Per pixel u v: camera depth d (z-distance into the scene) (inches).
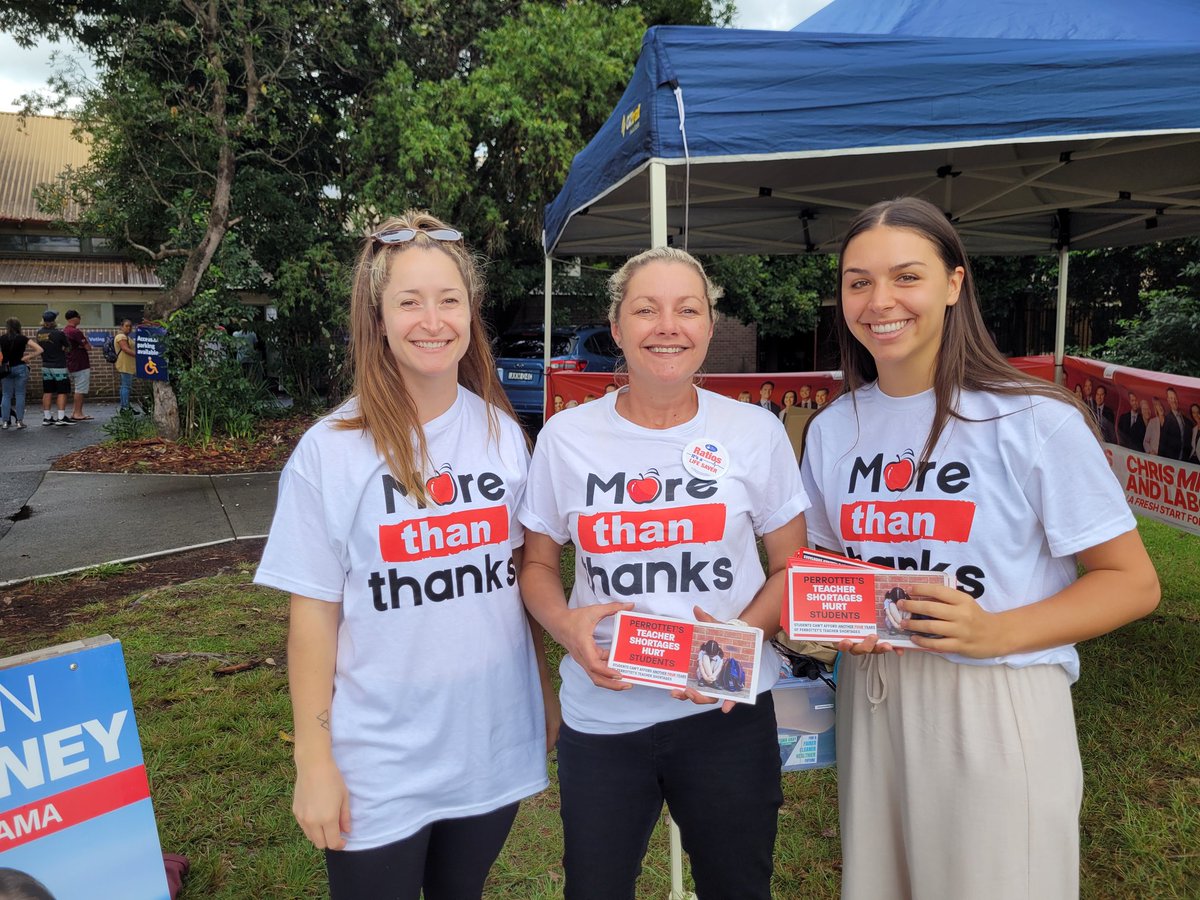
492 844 62.8
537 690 66.5
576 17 430.0
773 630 63.0
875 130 94.0
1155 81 92.5
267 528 248.2
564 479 63.4
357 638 57.4
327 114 481.7
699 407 63.9
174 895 89.2
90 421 518.6
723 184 162.7
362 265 59.1
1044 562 57.6
